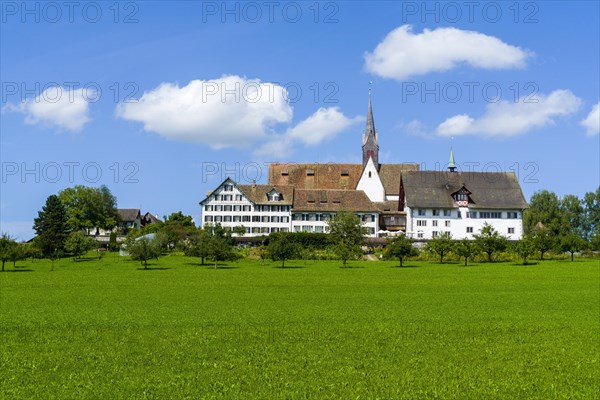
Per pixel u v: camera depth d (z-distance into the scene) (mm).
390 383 26781
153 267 103438
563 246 118062
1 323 41688
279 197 175000
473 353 32438
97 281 76438
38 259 130625
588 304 52594
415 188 171375
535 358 31312
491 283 72812
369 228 172500
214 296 58656
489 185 173125
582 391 25688
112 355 31828
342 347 33781
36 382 26875
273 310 48344
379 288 66688
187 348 33500
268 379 27359
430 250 120125
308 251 129375
